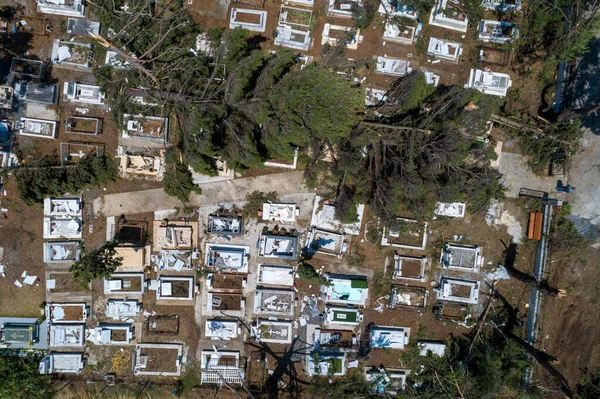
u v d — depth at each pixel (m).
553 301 21.78
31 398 20.61
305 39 20.88
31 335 20.64
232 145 19.14
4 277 20.98
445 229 21.70
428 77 21.27
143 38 20.39
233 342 21.58
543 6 20.39
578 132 20.31
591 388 21.62
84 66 20.53
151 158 20.94
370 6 20.72
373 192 20.33
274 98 18.02
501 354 21.66
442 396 20.78
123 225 21.09
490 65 21.44
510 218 21.72
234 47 19.22
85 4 20.62
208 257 21.09
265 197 21.38
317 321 21.70
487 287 21.86
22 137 20.70
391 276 21.70
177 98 19.52
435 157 18.92
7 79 20.61
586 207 21.61
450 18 20.91
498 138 21.69
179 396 21.36
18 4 20.55
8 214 20.86
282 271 21.36
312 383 21.59
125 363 21.41
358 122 19.47
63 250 20.86
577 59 20.73
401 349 21.78
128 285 20.97
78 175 20.41
